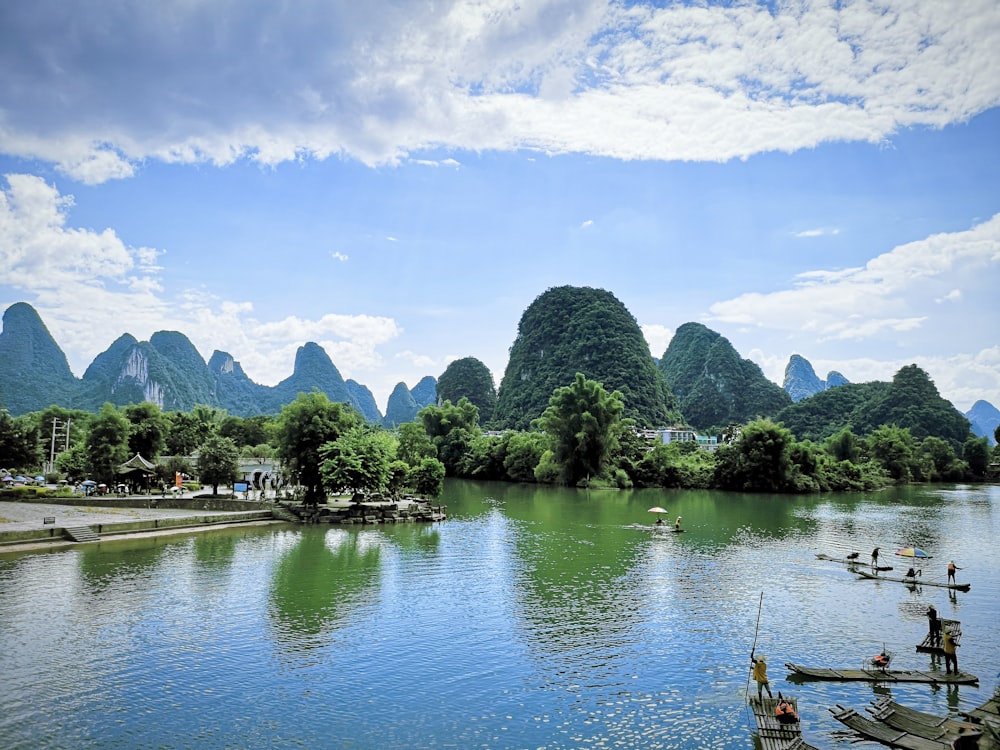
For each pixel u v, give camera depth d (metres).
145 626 31.45
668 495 113.75
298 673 26.42
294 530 61.53
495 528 66.81
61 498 71.31
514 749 20.89
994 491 137.88
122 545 51.19
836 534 66.38
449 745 21.05
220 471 76.25
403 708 23.61
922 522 77.62
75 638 29.53
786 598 39.22
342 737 21.39
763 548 56.69
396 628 32.25
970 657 29.84
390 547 53.50
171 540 54.28
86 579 39.75
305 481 70.94
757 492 123.31
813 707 24.30
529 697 24.73
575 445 130.88
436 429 173.50
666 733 22.12
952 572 43.69
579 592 39.88
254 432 150.12
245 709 23.16
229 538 55.94
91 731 21.20
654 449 139.38
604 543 58.00
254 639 30.14
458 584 41.25
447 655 28.81
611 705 24.20
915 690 25.95
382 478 70.12
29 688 24.27
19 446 104.62
